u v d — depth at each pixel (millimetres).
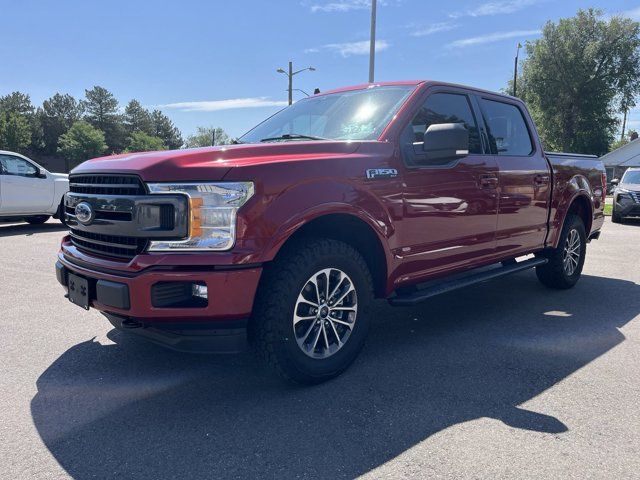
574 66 44562
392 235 3615
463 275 4645
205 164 2914
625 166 46688
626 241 10867
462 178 4164
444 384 3383
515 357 3881
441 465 2467
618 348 4098
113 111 98938
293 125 4406
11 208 10867
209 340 2949
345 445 2639
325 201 3156
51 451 2588
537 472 2412
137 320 2961
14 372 3539
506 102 5078
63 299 5383
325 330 3334
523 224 5023
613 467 2459
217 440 2688
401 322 4789
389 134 3709
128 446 2633
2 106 88875
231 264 2812
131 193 2963
